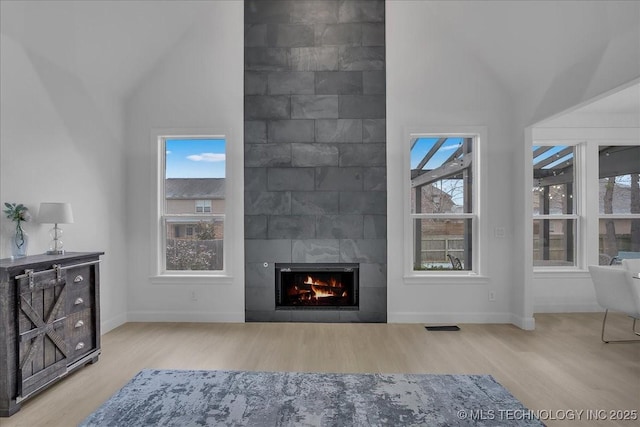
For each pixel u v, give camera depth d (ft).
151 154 15.52
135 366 10.91
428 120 15.34
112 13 12.13
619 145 17.07
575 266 17.07
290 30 15.42
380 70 15.34
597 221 16.85
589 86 10.62
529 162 14.39
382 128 15.31
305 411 8.45
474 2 13.12
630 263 13.82
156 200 15.53
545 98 12.93
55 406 8.62
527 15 11.81
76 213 12.58
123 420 8.05
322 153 15.35
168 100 15.52
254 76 15.42
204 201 15.84
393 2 15.25
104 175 14.10
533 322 14.38
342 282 15.61
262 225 15.38
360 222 15.30
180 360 11.35
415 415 8.27
